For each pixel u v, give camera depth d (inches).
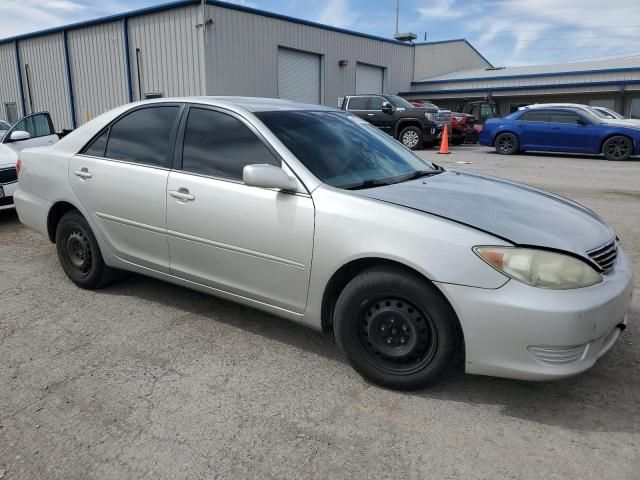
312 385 121.0
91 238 170.7
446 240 106.8
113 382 121.9
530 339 101.7
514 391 118.0
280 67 898.7
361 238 114.2
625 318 115.0
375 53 1101.1
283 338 144.4
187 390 118.6
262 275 131.2
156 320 155.5
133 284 184.2
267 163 132.0
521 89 1137.4
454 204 119.3
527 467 94.0
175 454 97.7
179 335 145.8
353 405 113.2
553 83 1101.7
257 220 128.8
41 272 198.8
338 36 995.9
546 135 633.0
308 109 156.6
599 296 104.0
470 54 1446.9
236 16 807.1
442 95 1221.7
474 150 743.7
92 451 98.6
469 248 105.0
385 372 117.5
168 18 805.2
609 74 1043.3
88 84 955.3
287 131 137.4
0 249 231.5
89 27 921.5
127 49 871.7
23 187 190.1
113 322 154.1
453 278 105.1
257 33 842.8
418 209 113.9
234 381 122.5
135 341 142.3
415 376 114.3
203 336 145.3
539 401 114.1
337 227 117.3
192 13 775.7
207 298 171.9
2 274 196.7
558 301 100.6
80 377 124.0
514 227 110.3
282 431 104.3
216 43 786.8
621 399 114.7
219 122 143.7
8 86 1111.0
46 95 1037.8
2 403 113.6
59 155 176.2
